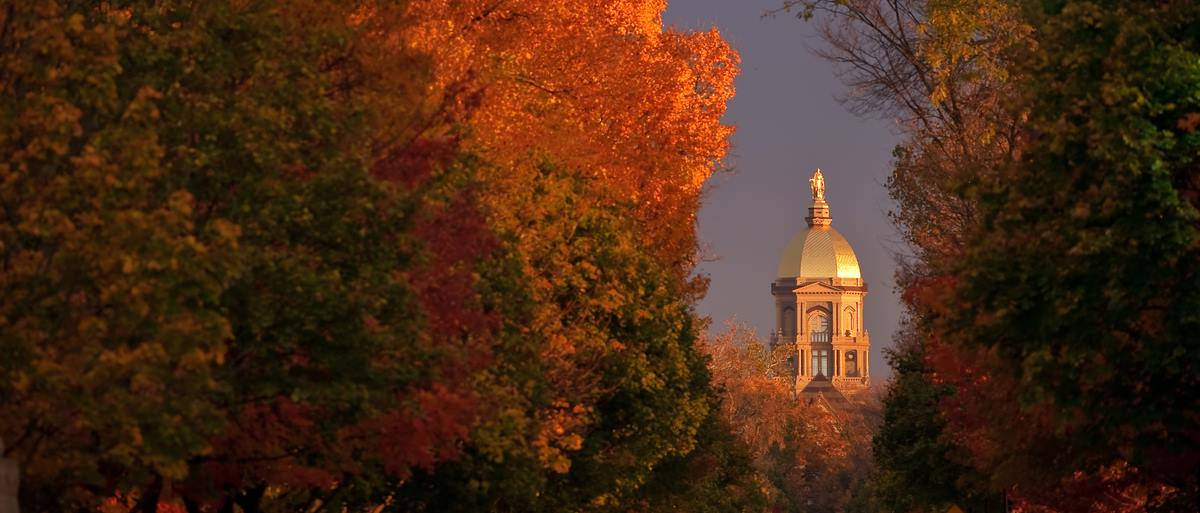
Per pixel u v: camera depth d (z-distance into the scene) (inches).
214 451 2106.3
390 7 2282.2
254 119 1899.6
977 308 2501.2
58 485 1857.8
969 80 4035.4
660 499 5167.3
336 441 2155.5
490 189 2871.6
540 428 2888.8
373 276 2003.0
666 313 3988.7
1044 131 2427.4
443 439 2321.6
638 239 4008.4
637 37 4746.6
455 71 2785.4
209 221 1855.3
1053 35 2459.4
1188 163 2332.7
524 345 2810.0
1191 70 2294.5
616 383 3831.2
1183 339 2317.9
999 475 3211.1
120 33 1919.3
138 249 1659.7
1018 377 2556.6
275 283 1915.6
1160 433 2536.9
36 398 1667.1
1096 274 2346.2
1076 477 3248.0
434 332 2289.6
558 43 3644.2
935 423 6166.3
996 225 2490.2
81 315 1702.8
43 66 1764.3
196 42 1939.0
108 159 1702.8
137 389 1700.3
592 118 3912.4
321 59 2176.4
